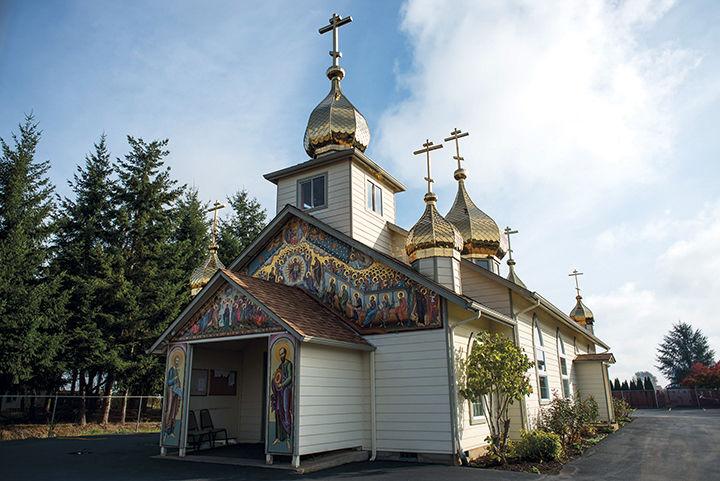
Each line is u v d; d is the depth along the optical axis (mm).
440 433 13766
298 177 19781
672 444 18031
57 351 25719
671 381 86250
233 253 40938
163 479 10953
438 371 14180
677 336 87062
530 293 17250
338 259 16641
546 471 12523
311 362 13211
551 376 21672
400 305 15125
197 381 16391
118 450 16344
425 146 18562
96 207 30562
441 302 14578
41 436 23219
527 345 18828
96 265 28672
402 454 14148
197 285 23219
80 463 13367
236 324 14250
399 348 14867
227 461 13305
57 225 27922
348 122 20172
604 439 19625
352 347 14352
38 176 28109
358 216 18359
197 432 15570
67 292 26172
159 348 15992
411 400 14352
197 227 38219
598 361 26297
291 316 13703
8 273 23781
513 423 17047
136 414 33281
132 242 31328
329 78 21750
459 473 12031
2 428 23766
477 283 18328
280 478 11203
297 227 17906
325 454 13688
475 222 23891
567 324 23281
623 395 51781
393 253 20297
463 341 15219
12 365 23078
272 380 13133
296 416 12469
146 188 32094
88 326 26828
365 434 14742
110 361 27031
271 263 18219
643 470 12805
